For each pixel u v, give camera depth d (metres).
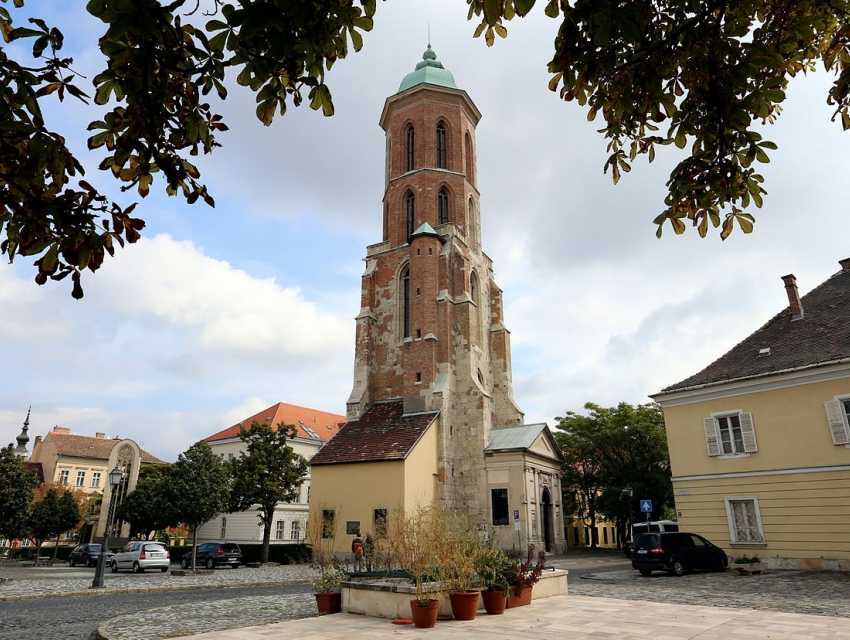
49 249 3.81
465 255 47.88
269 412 66.19
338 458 38.78
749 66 4.95
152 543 34.66
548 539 42.38
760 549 24.66
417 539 13.65
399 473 35.78
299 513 58.34
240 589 23.70
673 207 5.81
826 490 23.20
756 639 9.51
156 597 20.64
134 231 3.97
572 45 4.96
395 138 52.41
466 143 53.72
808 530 23.45
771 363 26.23
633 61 5.19
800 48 5.57
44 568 40.28
